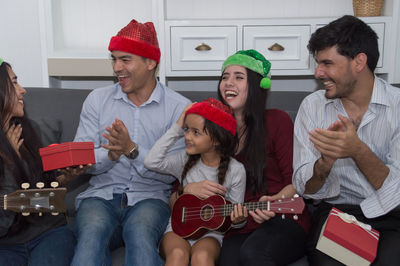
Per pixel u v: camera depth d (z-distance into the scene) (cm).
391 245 122
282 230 137
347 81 135
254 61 155
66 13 251
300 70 221
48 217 138
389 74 219
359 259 117
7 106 129
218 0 254
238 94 155
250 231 148
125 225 145
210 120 142
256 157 151
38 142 141
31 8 258
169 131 154
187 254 133
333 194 140
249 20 218
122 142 147
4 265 124
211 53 222
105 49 255
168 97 171
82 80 265
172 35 221
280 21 218
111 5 253
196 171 154
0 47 261
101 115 169
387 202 128
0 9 257
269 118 158
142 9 254
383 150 141
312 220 151
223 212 139
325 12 252
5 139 125
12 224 125
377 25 215
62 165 130
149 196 162
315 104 153
